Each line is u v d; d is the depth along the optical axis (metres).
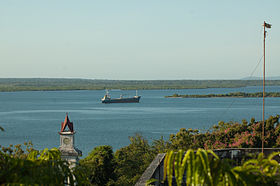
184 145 29.84
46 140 100.94
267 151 10.60
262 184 4.47
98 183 33.09
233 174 4.29
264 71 11.27
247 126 26.12
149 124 130.50
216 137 26.73
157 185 8.61
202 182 4.07
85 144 91.69
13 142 96.94
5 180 4.49
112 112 184.00
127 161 34.75
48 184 4.71
